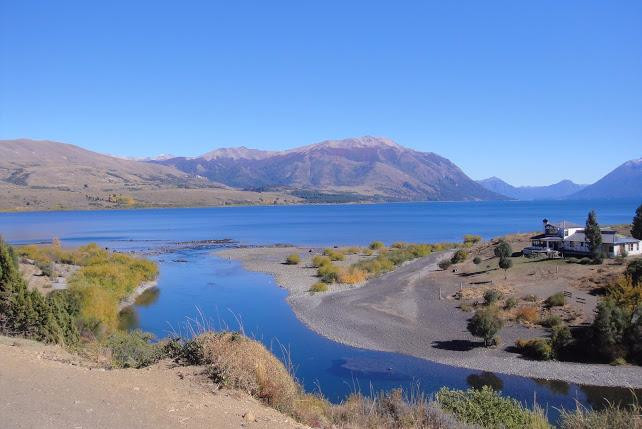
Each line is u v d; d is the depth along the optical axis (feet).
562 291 148.56
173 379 32.27
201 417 25.91
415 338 120.16
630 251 194.18
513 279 171.22
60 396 26.73
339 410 35.94
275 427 26.32
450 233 460.96
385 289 178.91
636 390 87.45
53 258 217.77
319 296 168.55
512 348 111.14
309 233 475.72
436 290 171.32
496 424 41.42
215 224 628.28
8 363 32.91
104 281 163.22
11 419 22.54
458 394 48.24
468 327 120.26
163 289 182.80
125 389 29.22
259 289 183.11
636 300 124.88
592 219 191.42
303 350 110.83
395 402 38.34
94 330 77.20
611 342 101.81
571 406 80.53
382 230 509.35
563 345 106.63
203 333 38.37
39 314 54.60
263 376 33.09
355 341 117.80
